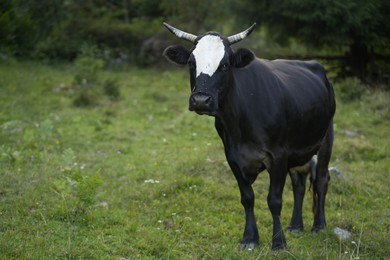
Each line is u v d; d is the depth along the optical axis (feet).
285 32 63.52
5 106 53.42
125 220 29.60
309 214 32.65
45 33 77.36
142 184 35.27
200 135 47.37
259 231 29.66
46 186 33.50
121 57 81.46
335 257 25.59
